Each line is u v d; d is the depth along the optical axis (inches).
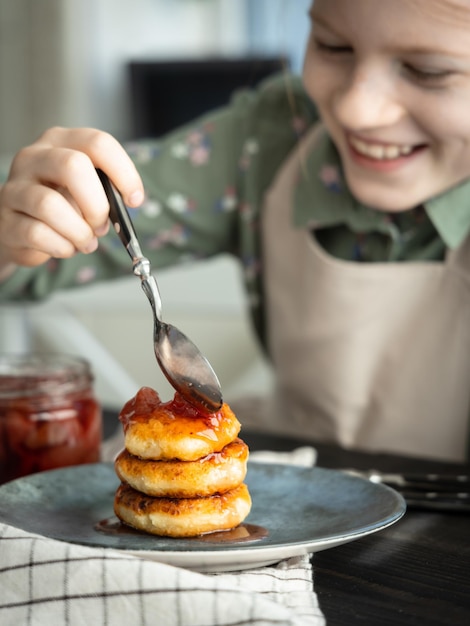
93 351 56.4
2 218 23.6
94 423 23.9
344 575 17.9
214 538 18.3
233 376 55.4
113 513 20.2
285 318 35.4
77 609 15.8
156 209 37.1
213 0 73.6
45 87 68.6
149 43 72.7
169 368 19.3
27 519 19.2
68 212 22.5
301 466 22.0
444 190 30.5
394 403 33.4
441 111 26.2
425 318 32.9
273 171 37.1
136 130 68.3
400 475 23.4
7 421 22.7
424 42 24.8
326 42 26.9
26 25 68.2
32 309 56.4
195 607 15.2
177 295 55.9
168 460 18.7
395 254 33.4
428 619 16.0
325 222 34.0
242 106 38.5
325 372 34.3
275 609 14.8
